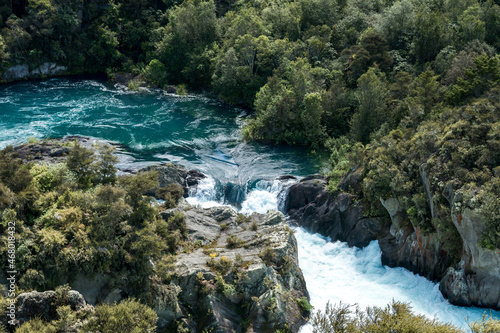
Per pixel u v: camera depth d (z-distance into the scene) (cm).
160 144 8112
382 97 7594
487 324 3397
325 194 5966
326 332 3753
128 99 10681
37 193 4503
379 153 5544
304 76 8562
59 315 3388
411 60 9956
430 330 3341
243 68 10050
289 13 11819
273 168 7231
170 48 11806
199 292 4125
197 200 6469
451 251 4581
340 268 5303
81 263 3844
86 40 12544
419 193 4919
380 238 5325
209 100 10838
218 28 12019
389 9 11150
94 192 4444
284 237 4788
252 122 8931
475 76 6750
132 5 13362
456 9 10931
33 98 10388
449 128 5053
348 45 10975
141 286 3950
